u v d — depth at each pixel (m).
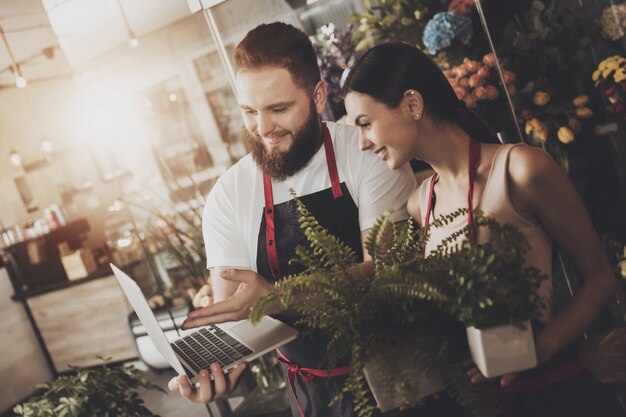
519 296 1.05
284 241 1.72
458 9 2.46
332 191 1.69
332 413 1.63
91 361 5.82
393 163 1.45
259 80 1.56
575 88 2.33
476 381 1.16
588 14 2.26
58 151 6.25
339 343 1.18
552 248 1.42
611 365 1.73
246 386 3.77
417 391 1.08
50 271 5.80
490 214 1.38
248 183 1.76
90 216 6.33
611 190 2.37
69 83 5.89
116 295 5.55
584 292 1.35
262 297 1.19
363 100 1.40
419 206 1.62
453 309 1.08
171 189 4.10
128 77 4.00
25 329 5.88
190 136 4.16
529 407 1.36
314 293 1.20
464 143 1.43
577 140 2.37
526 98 2.37
